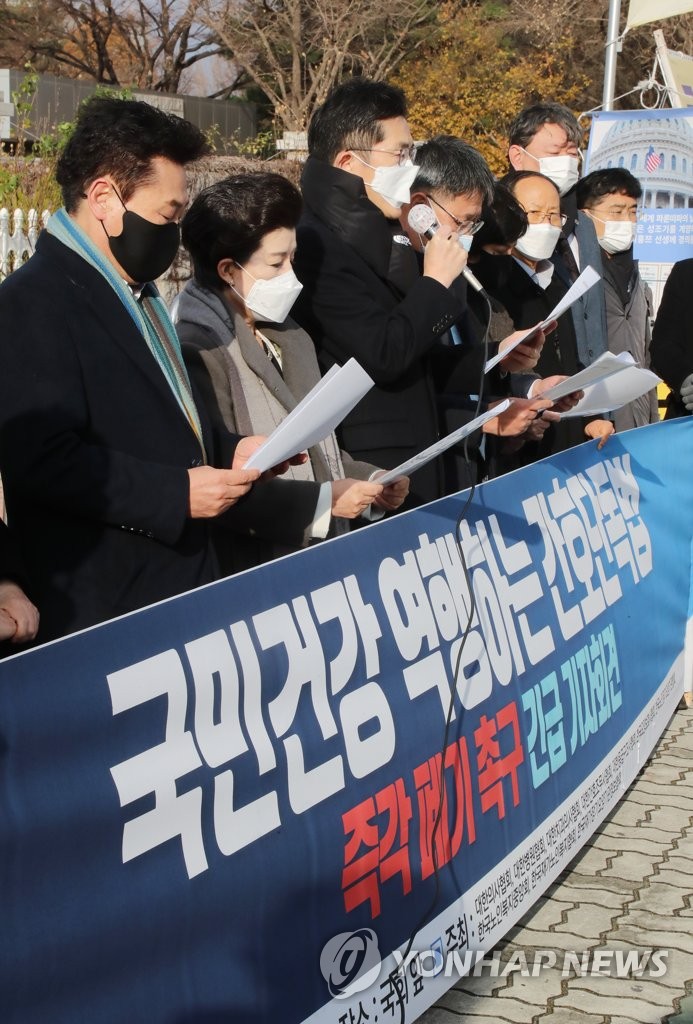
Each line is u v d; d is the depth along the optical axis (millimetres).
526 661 2914
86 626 2168
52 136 10992
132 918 1703
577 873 3314
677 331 4941
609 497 3652
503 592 2838
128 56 30250
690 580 4520
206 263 2771
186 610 1827
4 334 2117
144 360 2266
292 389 2865
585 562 3373
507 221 3695
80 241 2240
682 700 4641
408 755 2381
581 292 3018
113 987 1676
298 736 2059
